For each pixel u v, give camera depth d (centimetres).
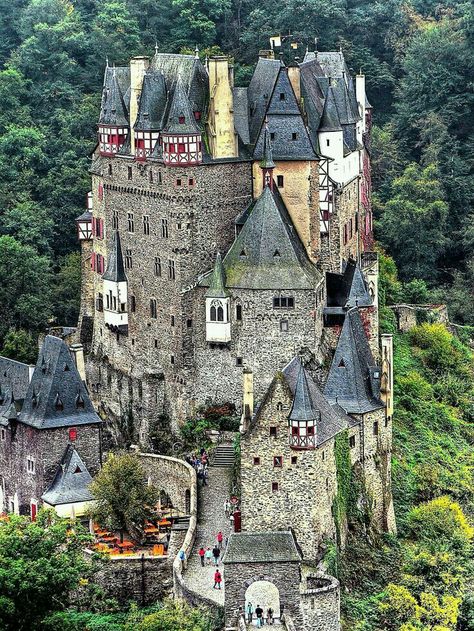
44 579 19738
